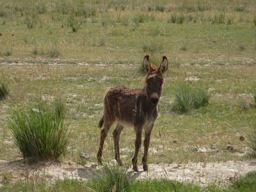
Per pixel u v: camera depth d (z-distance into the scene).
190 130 43.28
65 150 34.56
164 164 34.25
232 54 75.75
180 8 126.50
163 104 50.88
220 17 104.62
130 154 36.22
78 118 46.38
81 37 87.50
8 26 97.56
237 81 60.41
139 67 62.75
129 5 132.25
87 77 60.97
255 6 132.25
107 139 40.31
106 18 107.62
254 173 30.52
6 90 52.94
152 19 107.69
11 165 32.62
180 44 82.19
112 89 33.72
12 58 70.44
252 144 36.56
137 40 85.12
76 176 30.98
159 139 40.66
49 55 72.44
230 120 46.22
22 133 33.53
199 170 32.69
